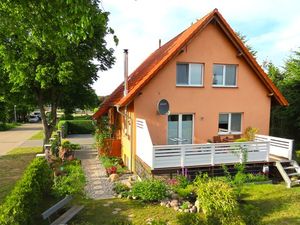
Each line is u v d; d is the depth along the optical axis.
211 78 14.87
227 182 10.59
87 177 13.52
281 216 8.60
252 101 15.79
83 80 20.70
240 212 7.61
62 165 14.94
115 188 11.29
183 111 14.48
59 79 16.59
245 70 15.46
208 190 8.44
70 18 6.07
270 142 14.36
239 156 12.55
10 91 18.38
